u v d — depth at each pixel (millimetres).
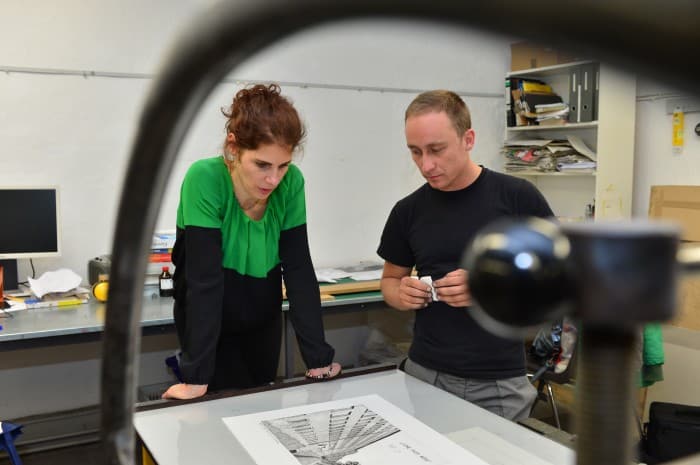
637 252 130
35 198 3018
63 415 3453
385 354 3975
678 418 2615
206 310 1485
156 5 3400
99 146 3359
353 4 103
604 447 148
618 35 83
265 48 124
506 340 1695
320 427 1314
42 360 3418
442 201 1758
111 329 204
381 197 4117
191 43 129
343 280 3516
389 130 4098
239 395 1512
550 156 4004
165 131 155
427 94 1686
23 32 3158
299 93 3809
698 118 3438
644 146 3713
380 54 4008
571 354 2834
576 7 83
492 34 92
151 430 1306
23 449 3311
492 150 4449
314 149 3889
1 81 3137
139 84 3408
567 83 4184
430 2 94
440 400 1475
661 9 80
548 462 1157
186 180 1529
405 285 1743
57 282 3029
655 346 2666
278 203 1615
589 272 133
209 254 1490
